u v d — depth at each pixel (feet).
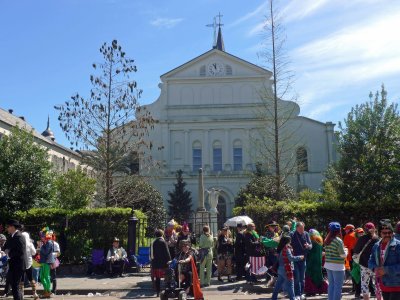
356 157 78.07
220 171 147.64
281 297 42.24
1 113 138.62
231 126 150.61
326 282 41.70
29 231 66.80
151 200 112.27
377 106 78.95
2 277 50.47
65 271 64.59
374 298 39.81
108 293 47.52
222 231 53.88
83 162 95.14
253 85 153.07
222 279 53.47
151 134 151.33
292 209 62.28
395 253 24.17
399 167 75.31
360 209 62.23
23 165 77.87
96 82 89.15
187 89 155.22
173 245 51.06
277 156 92.12
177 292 37.22
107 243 65.98
